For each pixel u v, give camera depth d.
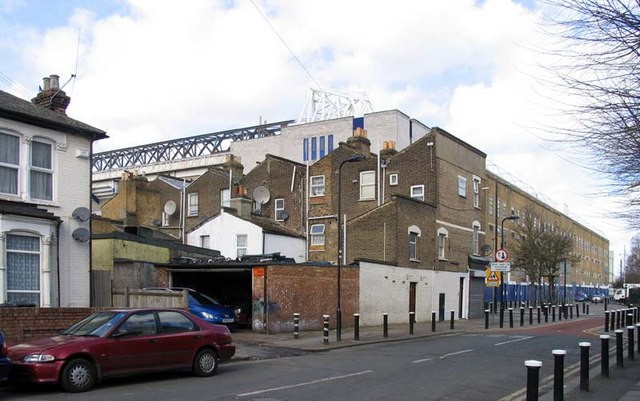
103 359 11.17
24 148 17.14
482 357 16.55
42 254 17.02
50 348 10.76
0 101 16.94
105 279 19.89
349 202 35.31
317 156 51.41
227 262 24.36
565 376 13.56
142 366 11.73
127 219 39.59
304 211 36.53
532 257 51.91
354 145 35.84
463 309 36.56
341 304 26.39
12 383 11.13
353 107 59.16
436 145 34.03
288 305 23.66
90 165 19.11
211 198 41.12
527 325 31.14
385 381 12.29
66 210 18.16
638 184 9.45
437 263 33.91
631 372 13.74
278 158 38.62
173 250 27.94
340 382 12.09
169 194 43.31
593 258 96.69
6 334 13.67
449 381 12.39
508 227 53.31
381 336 22.98
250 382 12.05
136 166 73.62
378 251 31.09
